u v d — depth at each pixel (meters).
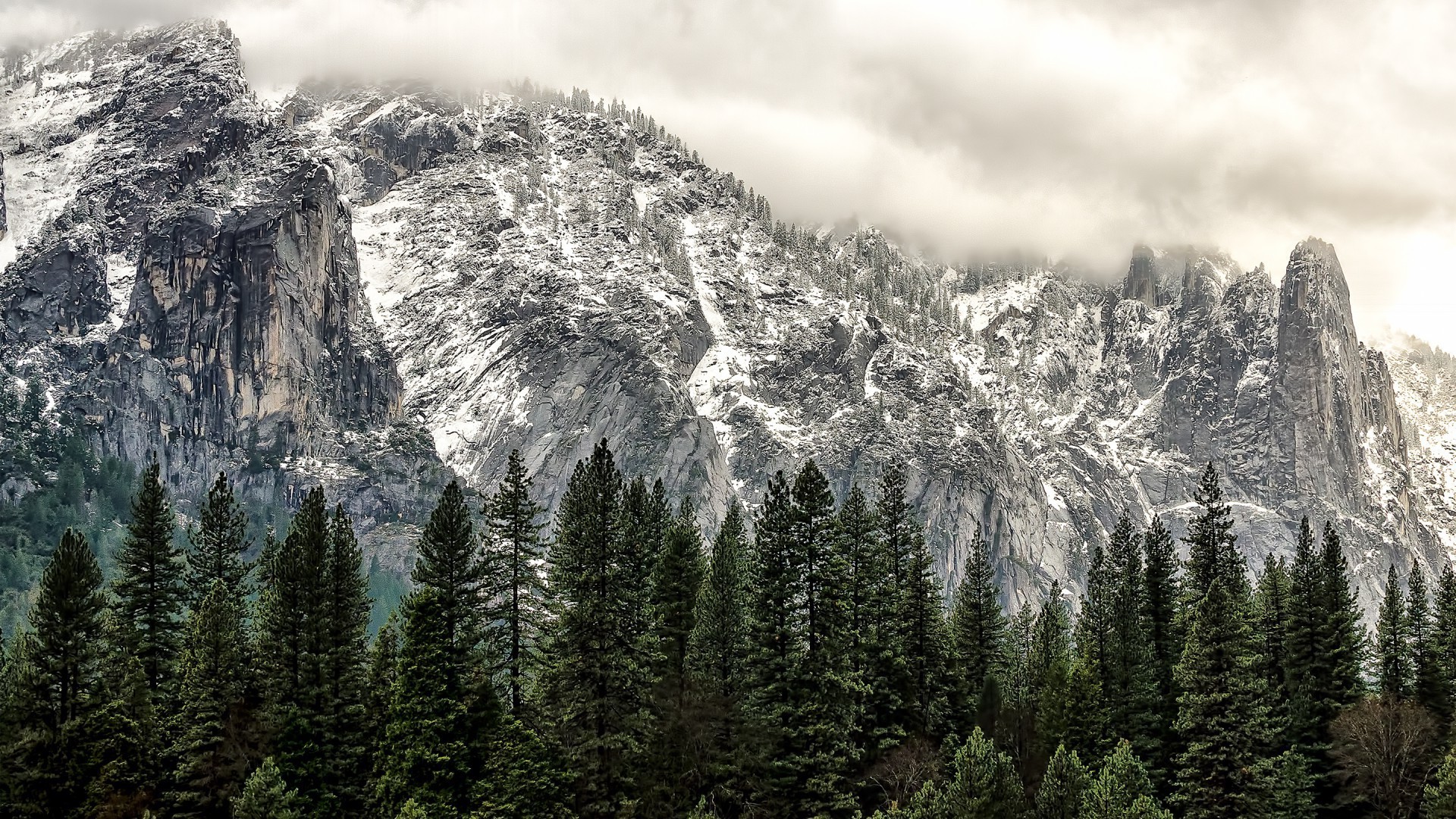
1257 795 131.38
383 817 119.31
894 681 138.50
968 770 121.00
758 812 126.19
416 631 122.94
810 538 135.38
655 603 139.25
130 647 133.25
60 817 121.94
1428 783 134.75
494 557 129.75
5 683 135.00
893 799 130.50
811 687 131.88
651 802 124.94
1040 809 123.31
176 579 139.12
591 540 131.75
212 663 128.00
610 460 138.12
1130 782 124.75
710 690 131.50
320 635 130.12
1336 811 138.88
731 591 135.00
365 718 129.12
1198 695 135.50
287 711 127.56
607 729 127.06
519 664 128.50
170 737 127.44
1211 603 136.75
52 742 122.88
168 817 121.75
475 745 121.12
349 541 133.62
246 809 116.94
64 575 126.00
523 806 119.44
